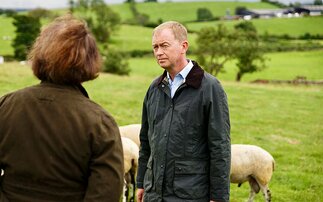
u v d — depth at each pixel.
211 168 4.25
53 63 2.84
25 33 75.88
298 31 112.19
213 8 169.38
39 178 2.79
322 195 11.71
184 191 4.23
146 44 96.38
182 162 4.27
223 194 4.21
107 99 25.64
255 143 18.09
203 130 4.31
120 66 60.88
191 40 93.75
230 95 31.30
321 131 21.16
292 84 46.12
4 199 2.82
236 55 61.06
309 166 14.80
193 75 4.33
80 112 2.86
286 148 17.52
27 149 2.82
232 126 21.28
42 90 2.92
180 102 4.32
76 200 2.84
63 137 2.80
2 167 2.93
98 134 2.84
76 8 111.12
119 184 2.84
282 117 24.27
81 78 2.94
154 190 4.42
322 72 65.00
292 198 11.38
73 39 2.89
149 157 4.90
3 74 30.84
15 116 2.88
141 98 26.95
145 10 151.75
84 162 2.83
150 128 4.56
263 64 61.56
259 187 9.85
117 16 101.81
